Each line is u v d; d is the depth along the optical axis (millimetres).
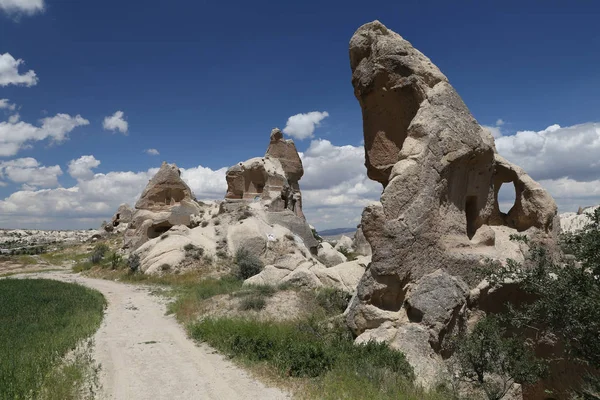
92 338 15367
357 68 16703
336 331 13789
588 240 8141
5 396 8719
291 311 17656
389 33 16188
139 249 38031
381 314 12797
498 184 16391
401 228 12938
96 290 27594
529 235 14984
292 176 50000
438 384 10508
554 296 8414
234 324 15055
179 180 51438
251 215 39562
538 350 12781
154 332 16453
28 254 65812
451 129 13938
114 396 9695
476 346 10039
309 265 24250
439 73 15078
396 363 10773
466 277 13406
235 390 9977
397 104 15727
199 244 36656
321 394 9258
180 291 27000
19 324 17203
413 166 13422
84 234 117688
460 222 14156
